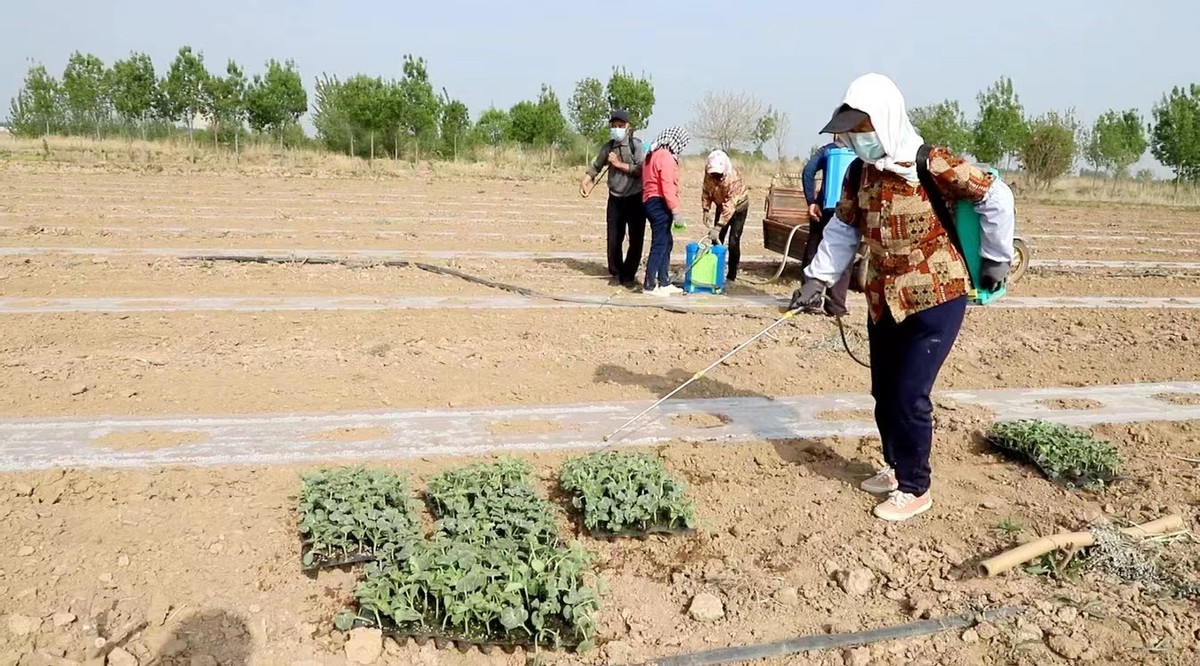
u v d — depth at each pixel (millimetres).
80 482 4746
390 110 35469
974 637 3834
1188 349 8609
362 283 10180
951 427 6191
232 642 3623
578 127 39688
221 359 6969
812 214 9477
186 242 12562
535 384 6754
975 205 4383
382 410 6066
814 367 7512
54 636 3551
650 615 3969
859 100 4305
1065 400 6945
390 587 3846
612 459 5035
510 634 3730
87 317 8141
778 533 4684
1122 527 4773
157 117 38625
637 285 10781
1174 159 35750
